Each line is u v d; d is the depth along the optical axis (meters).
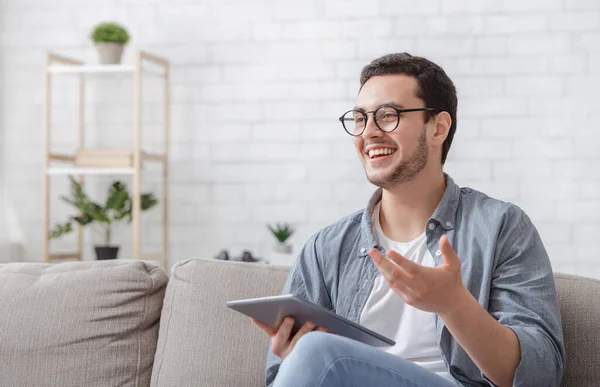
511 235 1.64
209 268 1.96
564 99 4.30
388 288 1.70
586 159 4.29
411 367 1.35
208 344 1.87
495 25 4.34
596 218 4.29
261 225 4.54
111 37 4.27
